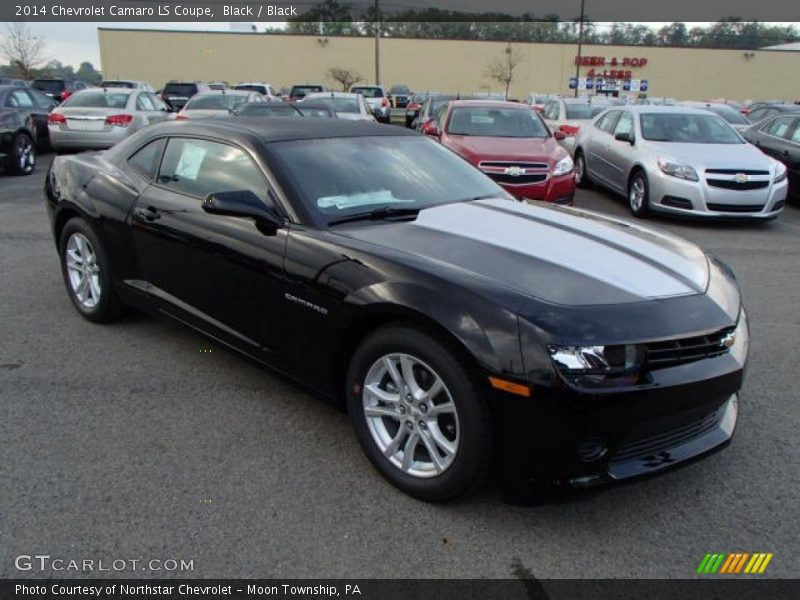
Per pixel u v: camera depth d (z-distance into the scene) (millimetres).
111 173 4551
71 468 3074
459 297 2650
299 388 3426
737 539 2701
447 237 3229
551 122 17078
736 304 3029
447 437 2771
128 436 3363
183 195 3975
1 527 2662
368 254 3002
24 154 12273
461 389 2611
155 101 15539
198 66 56562
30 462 3111
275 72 57250
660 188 9289
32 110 14266
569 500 2607
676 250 3377
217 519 2746
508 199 4125
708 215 8961
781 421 3662
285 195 3434
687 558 2588
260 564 2506
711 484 3070
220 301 3703
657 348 2582
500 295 2637
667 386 2564
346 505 2857
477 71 58125
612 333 2527
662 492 3006
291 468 3121
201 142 4008
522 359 2480
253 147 3676
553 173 8578
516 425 2520
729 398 2953
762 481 3098
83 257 4820
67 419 3514
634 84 57656
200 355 4363
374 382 2996
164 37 55781
